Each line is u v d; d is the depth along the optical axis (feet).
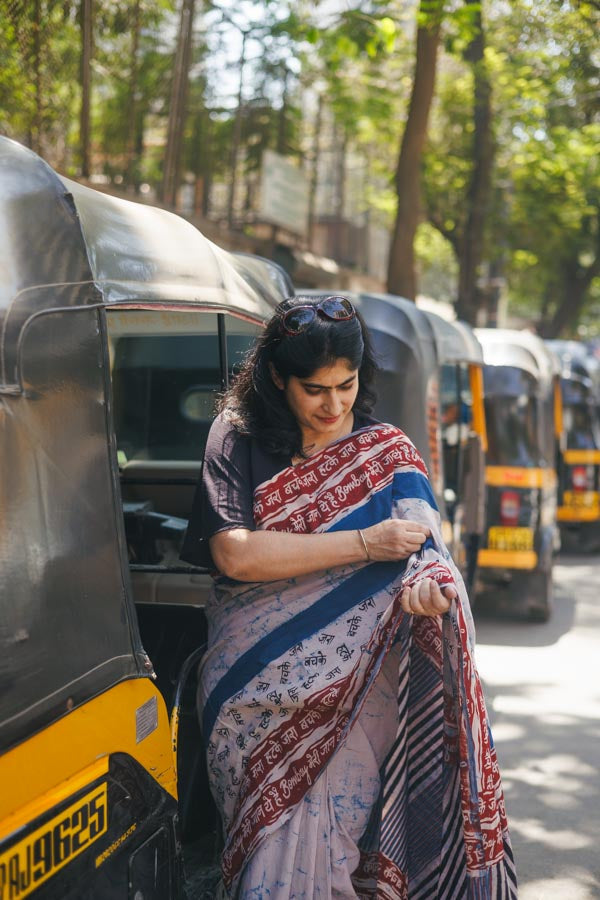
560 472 31.71
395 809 6.74
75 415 5.52
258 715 6.91
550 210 53.93
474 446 18.65
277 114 43.09
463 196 51.03
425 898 6.89
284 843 6.81
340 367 6.59
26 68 23.56
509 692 17.31
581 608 24.38
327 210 58.65
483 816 6.63
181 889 6.64
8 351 5.03
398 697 6.80
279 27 34.94
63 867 5.27
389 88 46.60
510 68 37.52
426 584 6.48
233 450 6.98
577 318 76.64
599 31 27.02
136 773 6.06
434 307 85.40
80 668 5.44
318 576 6.92
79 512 5.51
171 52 32.73
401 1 32.48
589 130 46.19
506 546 22.02
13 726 4.89
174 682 7.84
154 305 6.46
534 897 10.24
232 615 7.10
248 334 8.98
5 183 5.36
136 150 34.81
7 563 4.91
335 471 6.92
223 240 38.22
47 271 5.42
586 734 15.19
